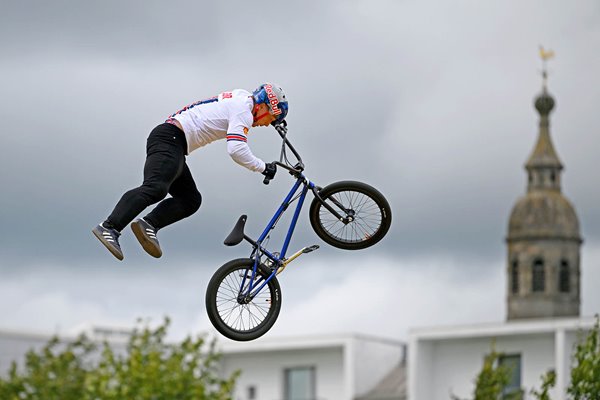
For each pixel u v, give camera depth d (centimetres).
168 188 3394
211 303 3403
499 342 11025
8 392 6569
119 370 6022
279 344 11669
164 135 3403
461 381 11175
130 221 3384
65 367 6612
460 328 11056
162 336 6438
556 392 10475
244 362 11981
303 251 3478
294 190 3484
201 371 6356
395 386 11538
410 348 11275
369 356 11662
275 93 3462
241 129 3403
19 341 9869
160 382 5981
